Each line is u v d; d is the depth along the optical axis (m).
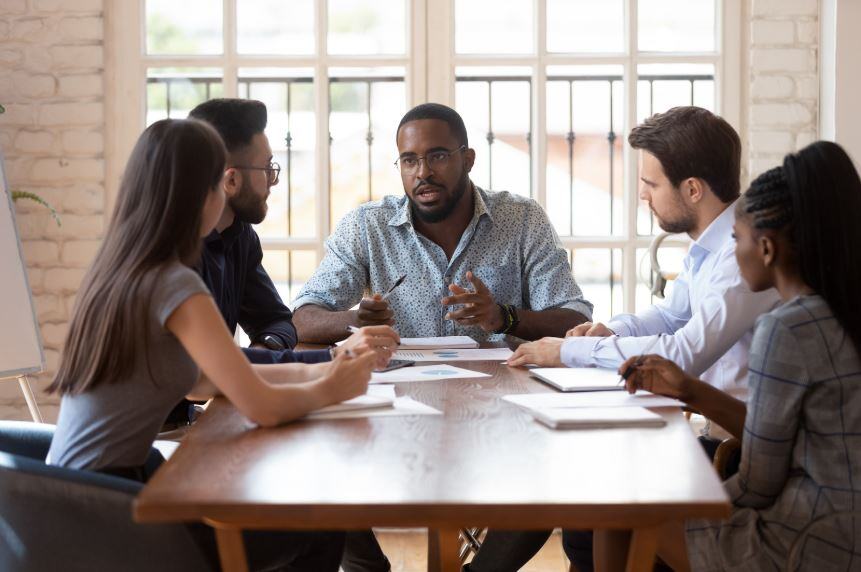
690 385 1.96
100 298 1.78
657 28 4.06
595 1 4.04
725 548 1.73
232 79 4.02
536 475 1.44
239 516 1.32
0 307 3.31
